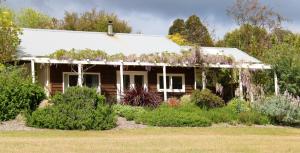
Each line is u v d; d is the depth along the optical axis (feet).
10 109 81.46
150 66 111.04
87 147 54.13
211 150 52.90
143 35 128.98
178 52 115.14
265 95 114.42
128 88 109.09
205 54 112.78
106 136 71.41
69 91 80.59
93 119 78.74
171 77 117.29
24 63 104.06
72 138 66.80
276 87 115.75
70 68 108.06
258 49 176.65
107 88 111.24
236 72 115.75
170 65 109.60
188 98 104.68
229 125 90.63
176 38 129.49
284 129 89.86
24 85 83.82
